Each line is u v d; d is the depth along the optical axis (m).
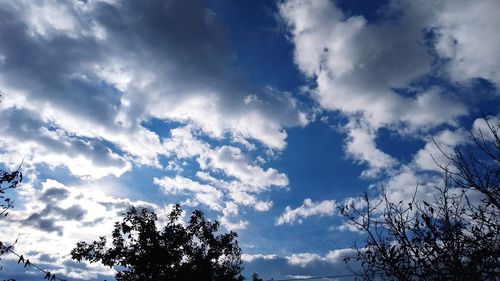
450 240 5.40
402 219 5.92
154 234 23.91
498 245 5.30
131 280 23.14
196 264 24.31
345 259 6.12
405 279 5.44
